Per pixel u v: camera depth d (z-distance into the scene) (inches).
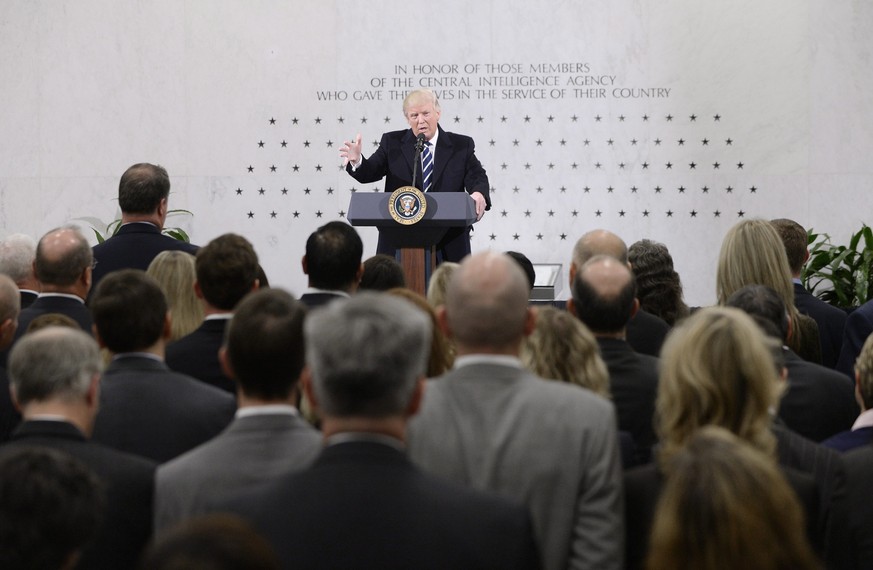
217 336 191.6
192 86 542.6
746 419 129.4
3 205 544.1
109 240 285.1
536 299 430.6
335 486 102.8
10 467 94.7
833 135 538.6
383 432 107.0
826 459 150.7
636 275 249.3
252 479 125.6
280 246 544.1
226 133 542.6
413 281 319.3
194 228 543.5
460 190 386.9
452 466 132.0
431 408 134.9
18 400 133.9
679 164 542.6
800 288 288.4
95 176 543.2
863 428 167.2
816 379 189.8
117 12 542.3
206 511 105.5
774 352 166.7
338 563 99.8
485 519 102.6
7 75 542.3
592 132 542.3
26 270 254.5
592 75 542.3
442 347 183.9
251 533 73.3
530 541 103.6
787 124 539.5
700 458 91.7
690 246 542.3
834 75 538.3
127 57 542.6
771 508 88.4
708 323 133.5
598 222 543.5
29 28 542.3
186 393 159.5
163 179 288.4
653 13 540.4
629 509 134.0
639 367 176.4
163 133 542.6
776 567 87.0
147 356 161.6
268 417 130.3
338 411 106.1
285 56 543.5
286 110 542.6
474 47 542.6
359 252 222.5
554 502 130.8
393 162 388.2
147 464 135.1
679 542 89.7
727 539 87.6
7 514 92.1
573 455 131.3
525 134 544.1
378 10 542.6
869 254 485.7
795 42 538.6
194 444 156.1
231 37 542.6
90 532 96.8
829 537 142.0
